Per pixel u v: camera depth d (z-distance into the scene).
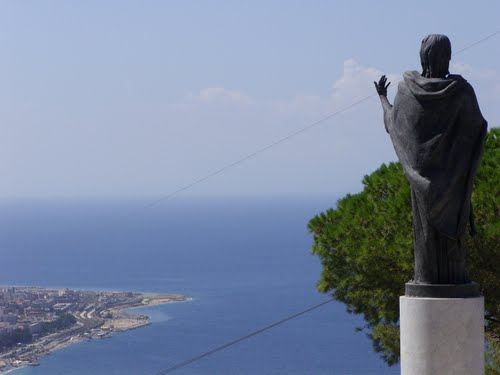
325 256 18.33
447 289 11.17
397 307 17.97
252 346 82.44
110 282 157.25
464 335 11.08
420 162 11.30
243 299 125.94
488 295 17.08
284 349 79.38
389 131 11.74
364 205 17.66
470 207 11.66
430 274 11.38
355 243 17.41
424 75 11.57
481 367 11.20
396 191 17.55
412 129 11.36
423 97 11.24
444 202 11.23
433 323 11.10
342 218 18.20
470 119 11.24
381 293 17.81
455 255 11.37
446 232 11.26
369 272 17.48
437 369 11.11
